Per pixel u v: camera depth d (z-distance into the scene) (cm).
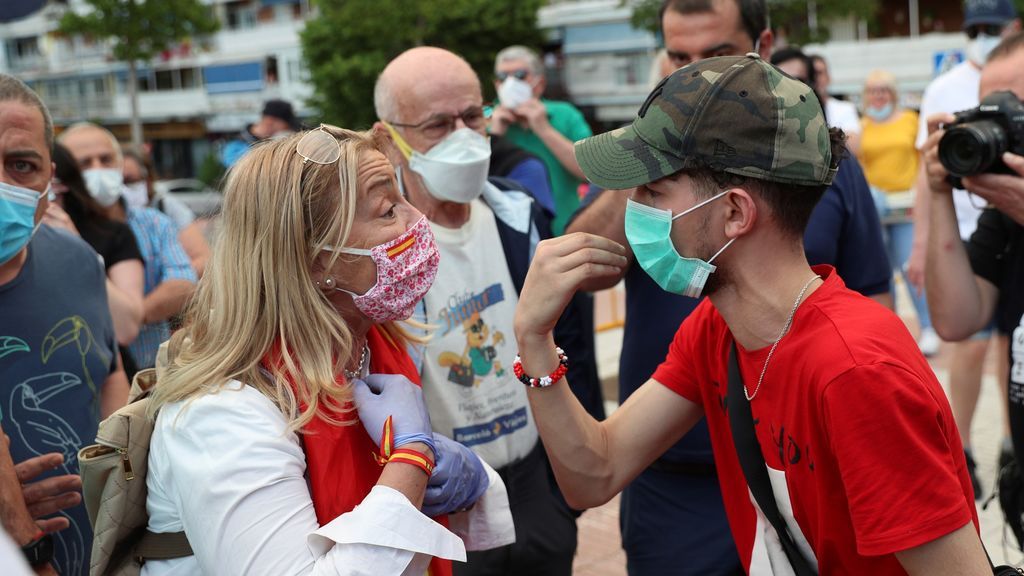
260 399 167
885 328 162
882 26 3078
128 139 4997
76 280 250
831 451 161
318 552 161
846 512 165
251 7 4481
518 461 287
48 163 233
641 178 172
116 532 171
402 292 184
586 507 206
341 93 3072
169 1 3216
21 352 233
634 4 2547
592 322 336
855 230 285
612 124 3447
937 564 154
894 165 758
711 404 198
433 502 182
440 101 283
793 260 173
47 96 5256
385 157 187
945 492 153
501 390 285
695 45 289
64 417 240
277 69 4419
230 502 158
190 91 4688
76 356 244
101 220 391
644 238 178
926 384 157
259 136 905
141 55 3259
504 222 300
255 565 157
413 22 3069
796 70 566
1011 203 255
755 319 175
